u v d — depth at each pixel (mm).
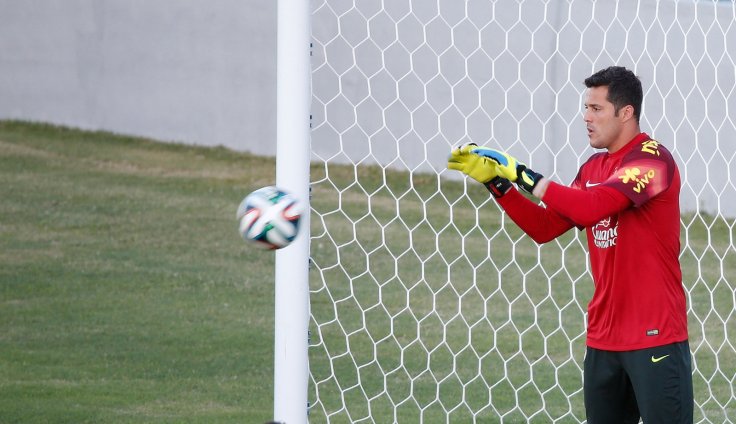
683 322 14367
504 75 42594
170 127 52062
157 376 24016
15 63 52125
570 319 29656
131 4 51844
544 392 23219
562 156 40406
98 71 52125
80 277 33562
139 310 30156
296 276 15258
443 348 26672
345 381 23766
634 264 14125
